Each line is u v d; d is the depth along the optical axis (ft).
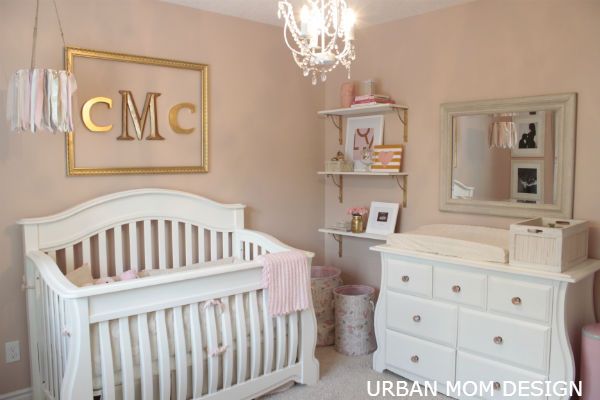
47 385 8.40
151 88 10.22
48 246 8.86
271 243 10.31
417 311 9.53
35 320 8.80
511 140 9.71
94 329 7.11
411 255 9.44
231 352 8.55
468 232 10.00
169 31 10.41
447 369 9.13
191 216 10.65
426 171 11.18
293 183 12.87
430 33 10.97
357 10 10.88
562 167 9.03
